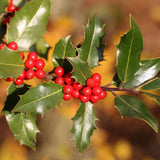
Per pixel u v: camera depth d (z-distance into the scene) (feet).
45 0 1.18
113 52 1.74
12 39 1.18
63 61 1.14
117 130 2.60
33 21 1.19
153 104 2.25
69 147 2.36
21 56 1.13
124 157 2.58
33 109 1.05
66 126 1.92
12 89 1.14
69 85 1.10
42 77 1.11
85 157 2.43
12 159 2.36
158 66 1.18
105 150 2.50
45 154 2.36
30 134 1.16
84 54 1.16
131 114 1.09
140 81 1.17
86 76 1.08
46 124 1.74
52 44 1.60
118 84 1.19
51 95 1.08
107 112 2.38
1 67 1.05
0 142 2.34
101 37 1.17
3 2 1.23
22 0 1.31
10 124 1.15
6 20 1.28
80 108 1.16
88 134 1.15
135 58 1.13
